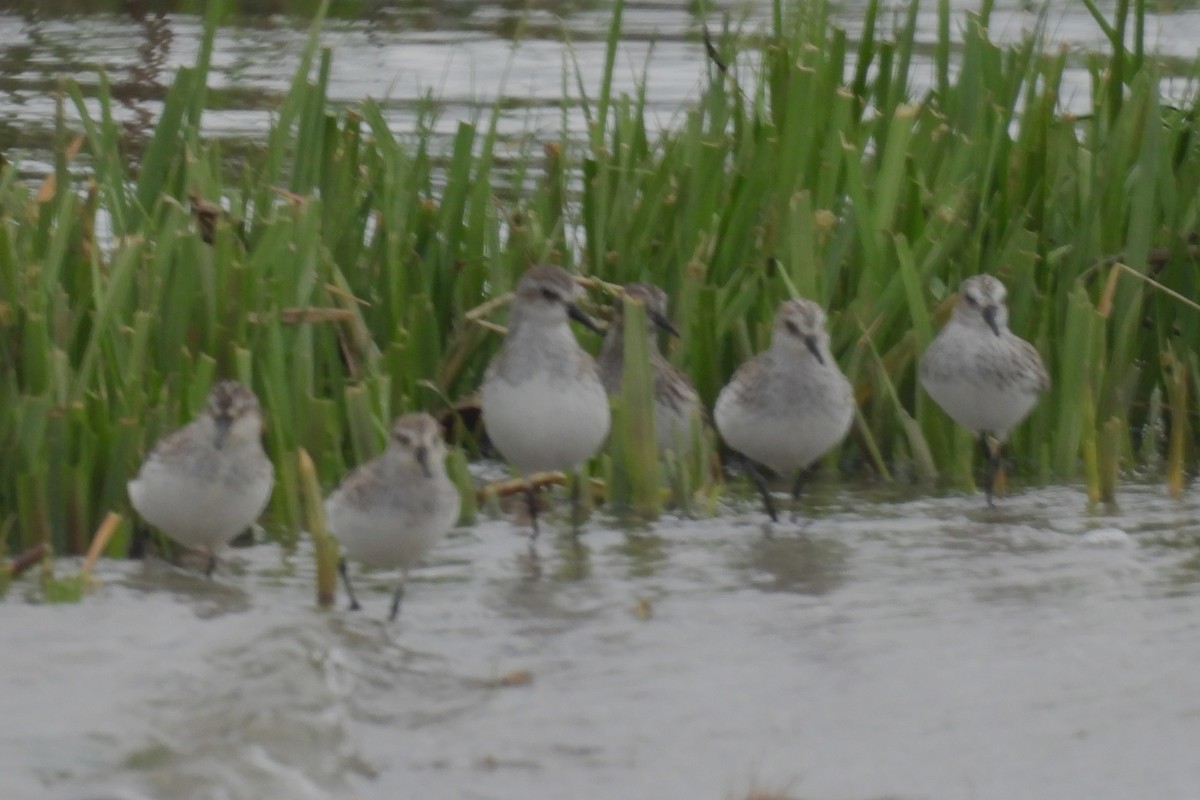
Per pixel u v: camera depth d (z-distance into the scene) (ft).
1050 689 30.71
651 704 29.50
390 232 48.08
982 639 33.30
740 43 62.34
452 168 50.14
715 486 43.21
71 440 38.50
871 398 47.62
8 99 74.18
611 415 43.11
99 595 33.94
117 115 72.18
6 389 39.27
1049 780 26.94
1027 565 38.34
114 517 35.60
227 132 68.59
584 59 83.35
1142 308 50.47
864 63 54.19
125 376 40.37
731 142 51.88
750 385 42.45
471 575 37.45
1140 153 49.32
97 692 27.32
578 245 54.90
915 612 34.91
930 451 47.32
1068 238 51.26
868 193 49.57
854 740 28.27
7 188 46.55
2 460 38.65
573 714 28.86
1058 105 57.31
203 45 48.57
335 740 26.71
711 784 26.32
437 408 48.08
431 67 81.76
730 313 47.75
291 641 30.09
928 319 45.98
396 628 33.06
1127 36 85.20
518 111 74.23
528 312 40.29
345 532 34.45
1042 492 45.34
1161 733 28.84
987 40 53.42
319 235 47.03
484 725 28.17
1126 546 39.91
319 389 45.80
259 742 25.98
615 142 52.49
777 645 32.81
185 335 42.16
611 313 48.80
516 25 91.50
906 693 30.37
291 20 93.09
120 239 43.86
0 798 23.52
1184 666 31.91
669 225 50.08
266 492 36.88
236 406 35.76
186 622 31.19
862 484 46.32
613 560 38.68
